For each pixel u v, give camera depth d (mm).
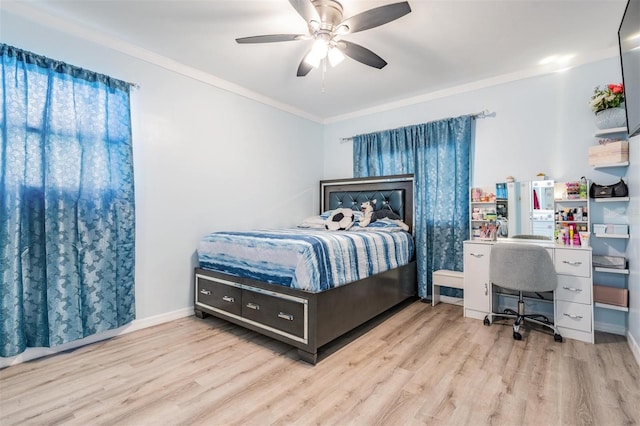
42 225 2125
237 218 3504
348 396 1693
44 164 2121
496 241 3094
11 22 2072
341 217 3625
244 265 2562
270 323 2307
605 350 2246
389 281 3021
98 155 2373
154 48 2697
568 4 2049
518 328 2549
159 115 2838
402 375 1912
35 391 1738
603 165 2492
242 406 1606
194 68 3068
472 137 3381
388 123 4043
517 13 2146
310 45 2629
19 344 2012
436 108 3627
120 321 2498
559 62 2869
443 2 2029
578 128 2791
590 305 2387
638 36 1557
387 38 2471
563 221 2793
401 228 3631
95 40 2438
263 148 3799
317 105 4109
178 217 2971
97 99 2379
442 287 3557
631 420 1484
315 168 4574
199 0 2062
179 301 2965
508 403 1623
